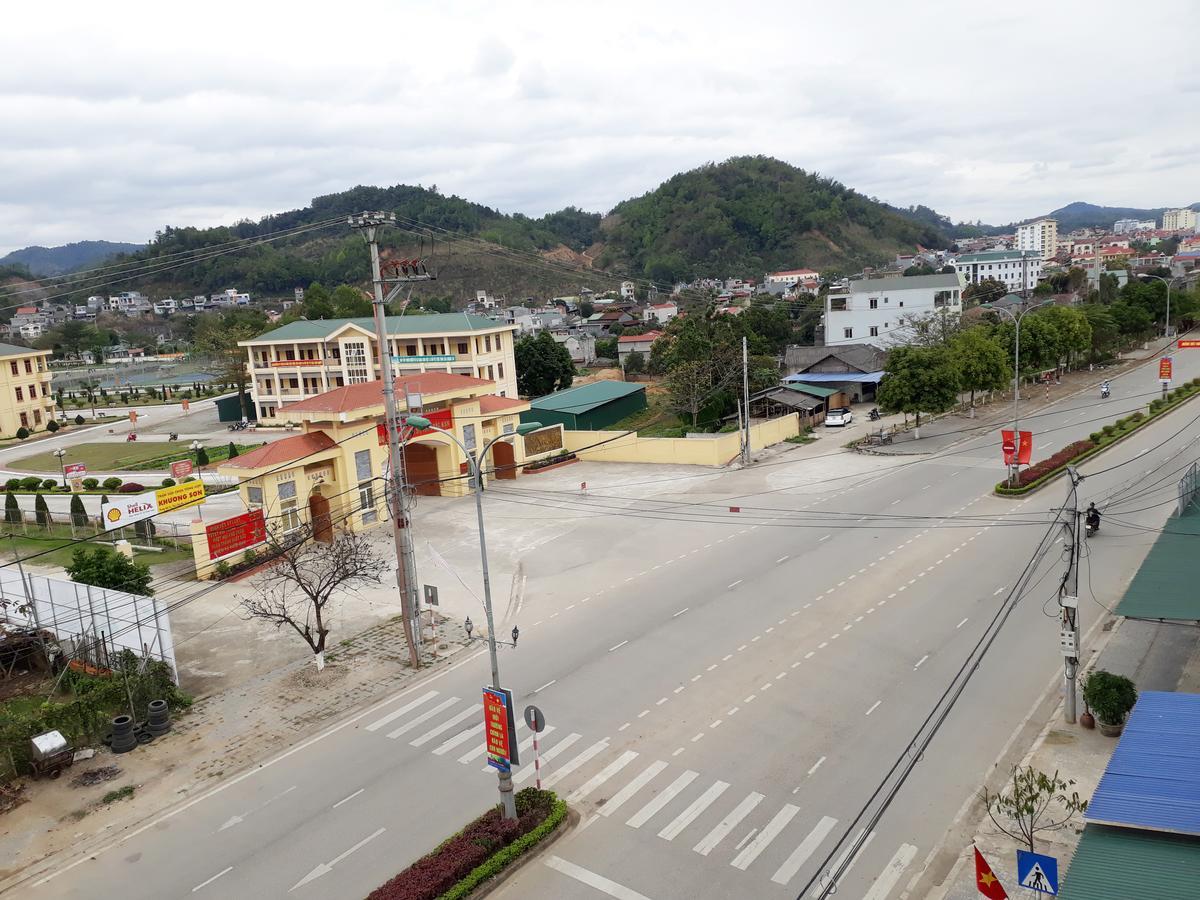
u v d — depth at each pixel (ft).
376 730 85.71
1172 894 46.01
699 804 68.74
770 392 241.76
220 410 309.22
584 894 59.36
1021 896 56.44
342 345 273.33
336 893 61.16
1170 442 188.44
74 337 561.02
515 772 75.72
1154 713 64.80
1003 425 223.51
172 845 68.64
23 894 63.62
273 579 118.93
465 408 186.09
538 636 106.52
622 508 167.73
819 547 133.49
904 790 69.00
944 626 100.53
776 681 89.20
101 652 101.65
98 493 199.31
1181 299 371.15
